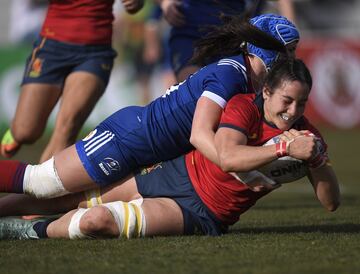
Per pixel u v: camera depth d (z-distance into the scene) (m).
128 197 17.66
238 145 15.55
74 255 14.84
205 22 24.38
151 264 13.87
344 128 60.50
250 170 15.46
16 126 23.00
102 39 22.89
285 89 15.51
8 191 17.80
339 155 46.78
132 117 17.47
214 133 16.08
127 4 23.02
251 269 13.38
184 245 15.69
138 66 55.06
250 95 16.27
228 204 16.69
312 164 15.83
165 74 54.84
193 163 16.98
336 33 67.25
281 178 16.06
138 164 17.59
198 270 13.33
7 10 60.00
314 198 29.56
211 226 16.95
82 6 22.64
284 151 15.17
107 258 14.46
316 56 59.47
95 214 16.31
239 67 16.78
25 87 22.91
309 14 66.94
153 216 16.62
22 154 45.69
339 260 14.15
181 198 16.97
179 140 17.23
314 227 19.14
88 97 22.47
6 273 13.44
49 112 23.09
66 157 17.47
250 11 20.72
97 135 17.55
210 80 16.64
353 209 24.23
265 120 15.95
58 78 22.80
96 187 17.75
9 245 16.30
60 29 22.72
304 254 14.72
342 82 60.41
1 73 52.28
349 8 68.25
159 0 25.23
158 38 54.06
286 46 17.03
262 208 25.27
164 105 17.33
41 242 16.53
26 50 53.00
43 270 13.58
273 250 15.13
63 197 18.12
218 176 16.44
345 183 34.59
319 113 59.53
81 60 22.67
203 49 17.66
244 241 16.20
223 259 14.24
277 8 25.67
